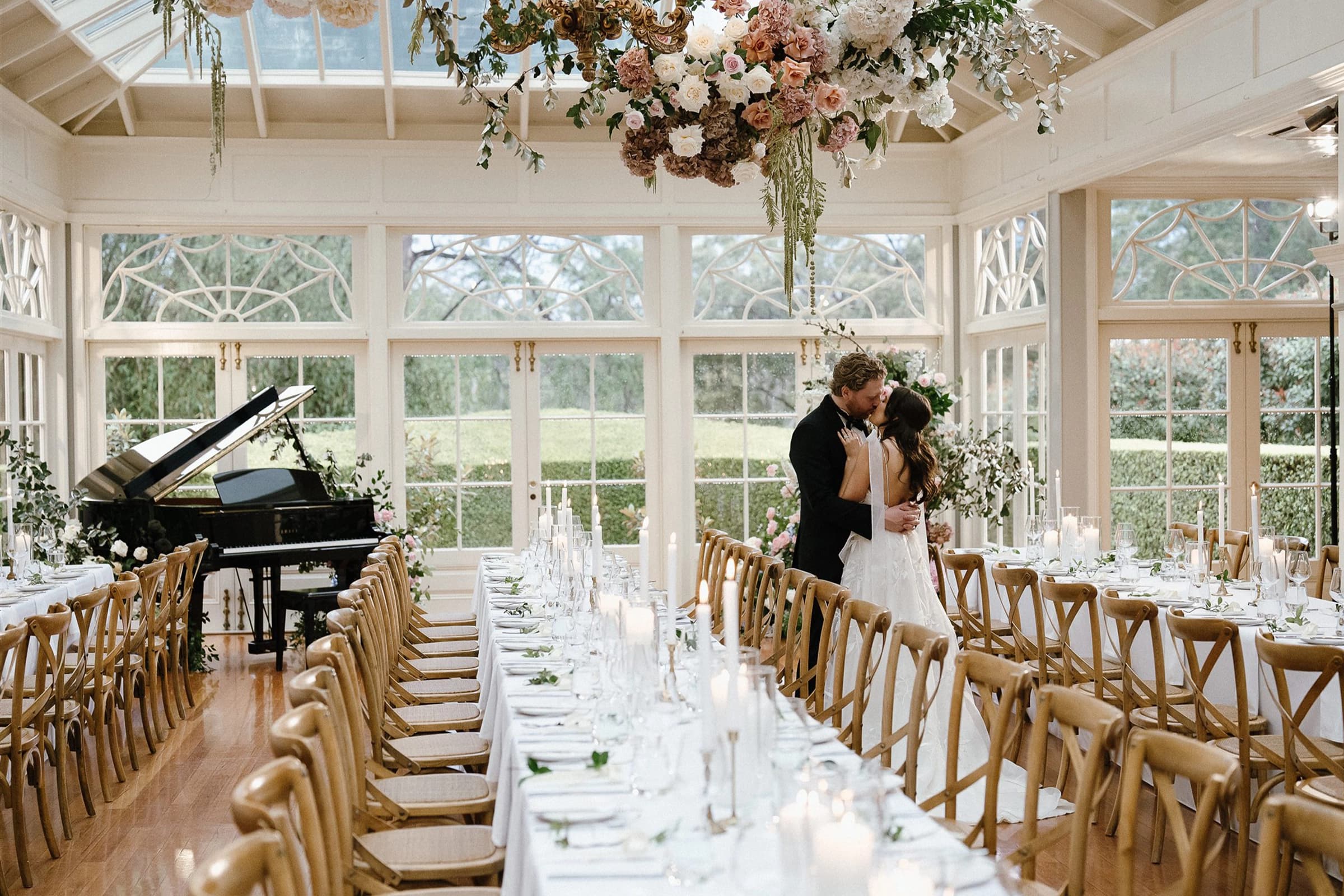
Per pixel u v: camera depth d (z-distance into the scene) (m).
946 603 6.96
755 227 9.33
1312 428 8.23
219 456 7.69
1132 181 7.95
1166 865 4.20
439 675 5.43
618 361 9.42
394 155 9.04
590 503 9.41
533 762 2.73
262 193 8.95
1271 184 7.98
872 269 9.49
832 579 5.00
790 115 3.71
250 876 1.70
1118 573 6.21
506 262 9.27
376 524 8.25
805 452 5.05
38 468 7.66
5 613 5.37
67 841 4.61
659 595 5.53
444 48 3.83
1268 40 5.86
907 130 9.41
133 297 8.97
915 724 3.18
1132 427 8.11
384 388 9.07
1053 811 4.58
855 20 3.60
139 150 8.83
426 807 3.41
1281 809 1.93
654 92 3.85
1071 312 7.93
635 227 9.30
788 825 1.70
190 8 3.36
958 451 8.31
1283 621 4.73
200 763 5.70
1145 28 6.76
